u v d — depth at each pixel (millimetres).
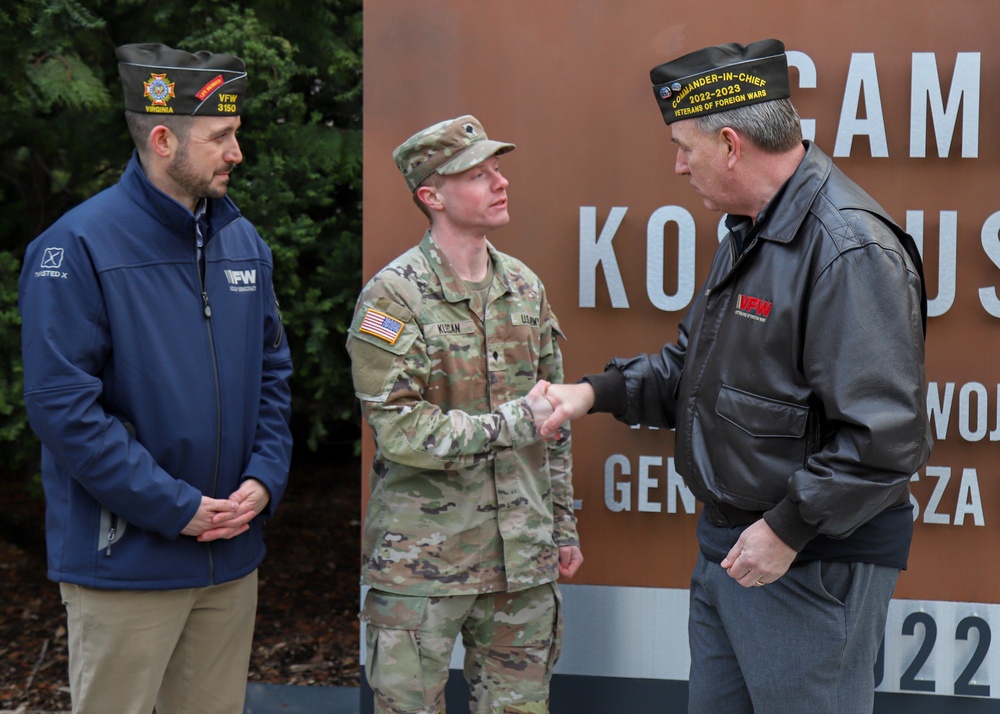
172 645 2221
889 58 2607
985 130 2600
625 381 2295
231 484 2258
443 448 2139
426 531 2238
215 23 3709
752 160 1945
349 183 4098
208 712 2348
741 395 1924
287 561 4793
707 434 1999
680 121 1995
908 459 1747
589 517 2791
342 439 5254
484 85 2732
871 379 1760
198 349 2182
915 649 2693
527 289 2359
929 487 2664
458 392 2238
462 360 2236
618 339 2758
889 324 1774
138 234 2127
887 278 1784
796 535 1801
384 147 2766
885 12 2600
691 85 1966
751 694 2012
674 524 2764
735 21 2648
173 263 2162
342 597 4410
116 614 2139
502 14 2713
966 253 2625
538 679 2375
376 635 2289
